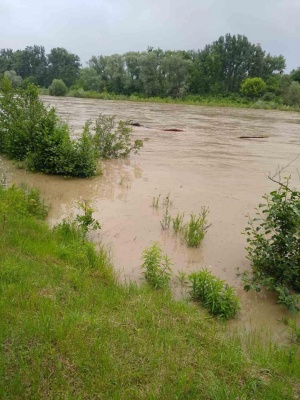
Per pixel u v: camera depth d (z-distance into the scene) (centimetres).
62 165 1104
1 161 1243
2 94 1341
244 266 651
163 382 343
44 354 356
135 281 577
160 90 6775
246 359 402
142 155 1499
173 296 552
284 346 454
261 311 537
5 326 381
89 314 437
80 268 564
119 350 377
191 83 7188
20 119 1239
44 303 434
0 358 339
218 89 7425
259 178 1212
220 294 528
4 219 655
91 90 7238
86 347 370
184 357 383
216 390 337
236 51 7931
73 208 877
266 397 343
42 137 1142
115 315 446
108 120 1562
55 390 321
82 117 2814
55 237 673
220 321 500
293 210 567
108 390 328
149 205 911
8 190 836
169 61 6681
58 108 3662
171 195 992
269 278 551
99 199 946
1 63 10006
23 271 500
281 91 6825
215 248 709
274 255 577
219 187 1084
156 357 372
